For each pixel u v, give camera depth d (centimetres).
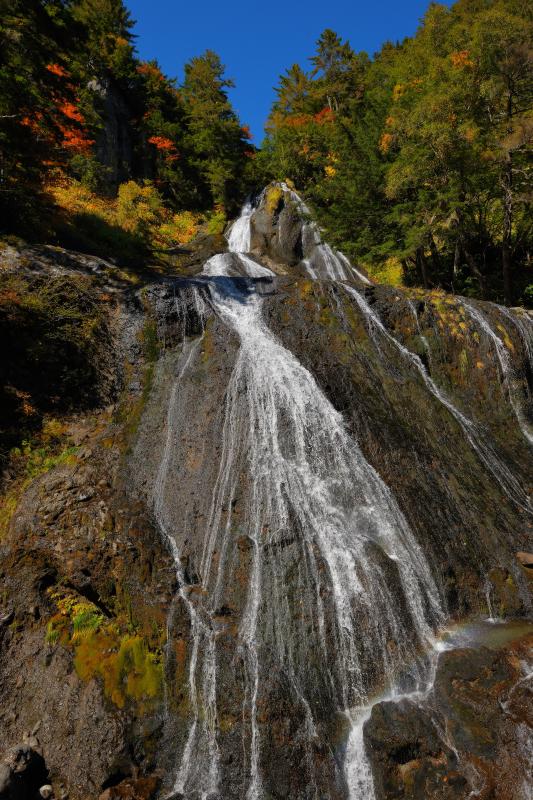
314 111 4141
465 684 549
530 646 608
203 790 498
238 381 888
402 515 758
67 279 1084
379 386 1015
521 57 1549
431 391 1109
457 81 1639
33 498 759
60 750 527
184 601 630
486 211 2009
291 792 484
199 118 3459
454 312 1239
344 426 860
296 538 672
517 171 1700
